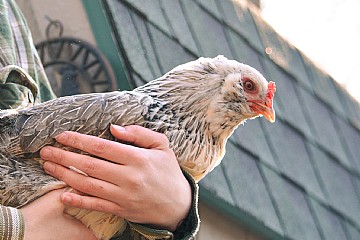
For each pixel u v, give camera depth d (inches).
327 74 375.6
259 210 251.4
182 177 126.6
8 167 123.0
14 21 163.0
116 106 126.4
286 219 264.2
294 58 346.6
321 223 284.4
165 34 248.4
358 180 332.8
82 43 233.5
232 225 246.4
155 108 129.2
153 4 253.8
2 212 118.7
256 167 264.2
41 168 123.7
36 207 122.0
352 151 347.9
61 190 122.9
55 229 122.1
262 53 316.2
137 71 225.5
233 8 316.2
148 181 122.0
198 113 132.7
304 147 307.1
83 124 124.6
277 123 297.4
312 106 336.5
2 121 125.3
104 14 229.9
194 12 278.5
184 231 128.6
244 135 269.9
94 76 229.5
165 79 133.9
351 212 311.1
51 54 237.5
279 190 270.2
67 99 126.7
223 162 247.8
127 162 121.8
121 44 227.5
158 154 124.6
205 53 265.1
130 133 124.2
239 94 136.6
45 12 243.1
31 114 125.3
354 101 384.2
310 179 296.5
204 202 233.9
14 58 156.9
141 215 123.3
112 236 129.0
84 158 120.9
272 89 140.6
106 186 120.4
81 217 123.8
